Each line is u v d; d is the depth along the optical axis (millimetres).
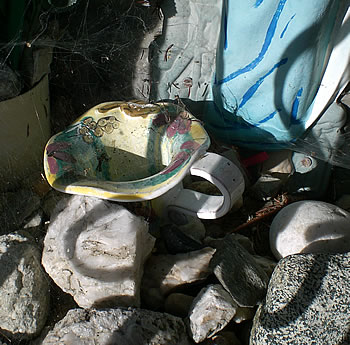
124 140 1565
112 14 1748
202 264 1460
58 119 1877
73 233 1388
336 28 1574
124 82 1880
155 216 1580
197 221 1628
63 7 1591
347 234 1495
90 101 1932
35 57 1567
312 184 1931
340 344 1176
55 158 1412
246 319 1380
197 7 1665
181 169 1353
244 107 1691
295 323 1197
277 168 1857
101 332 1229
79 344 1213
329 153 1856
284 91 1606
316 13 1434
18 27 1521
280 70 1557
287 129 1727
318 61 1584
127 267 1331
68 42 1791
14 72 1526
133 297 1331
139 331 1239
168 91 1864
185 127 1491
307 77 1583
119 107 1566
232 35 1535
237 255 1408
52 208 1630
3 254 1355
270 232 1588
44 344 1233
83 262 1353
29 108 1590
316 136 1817
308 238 1489
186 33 1731
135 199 1315
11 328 1315
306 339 1179
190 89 1835
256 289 1370
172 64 1799
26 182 1679
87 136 1514
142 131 1552
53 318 1424
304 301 1220
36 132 1668
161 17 1711
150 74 1837
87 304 1355
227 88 1668
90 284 1327
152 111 1550
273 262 1535
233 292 1340
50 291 1464
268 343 1192
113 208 1418
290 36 1479
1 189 1646
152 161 1577
